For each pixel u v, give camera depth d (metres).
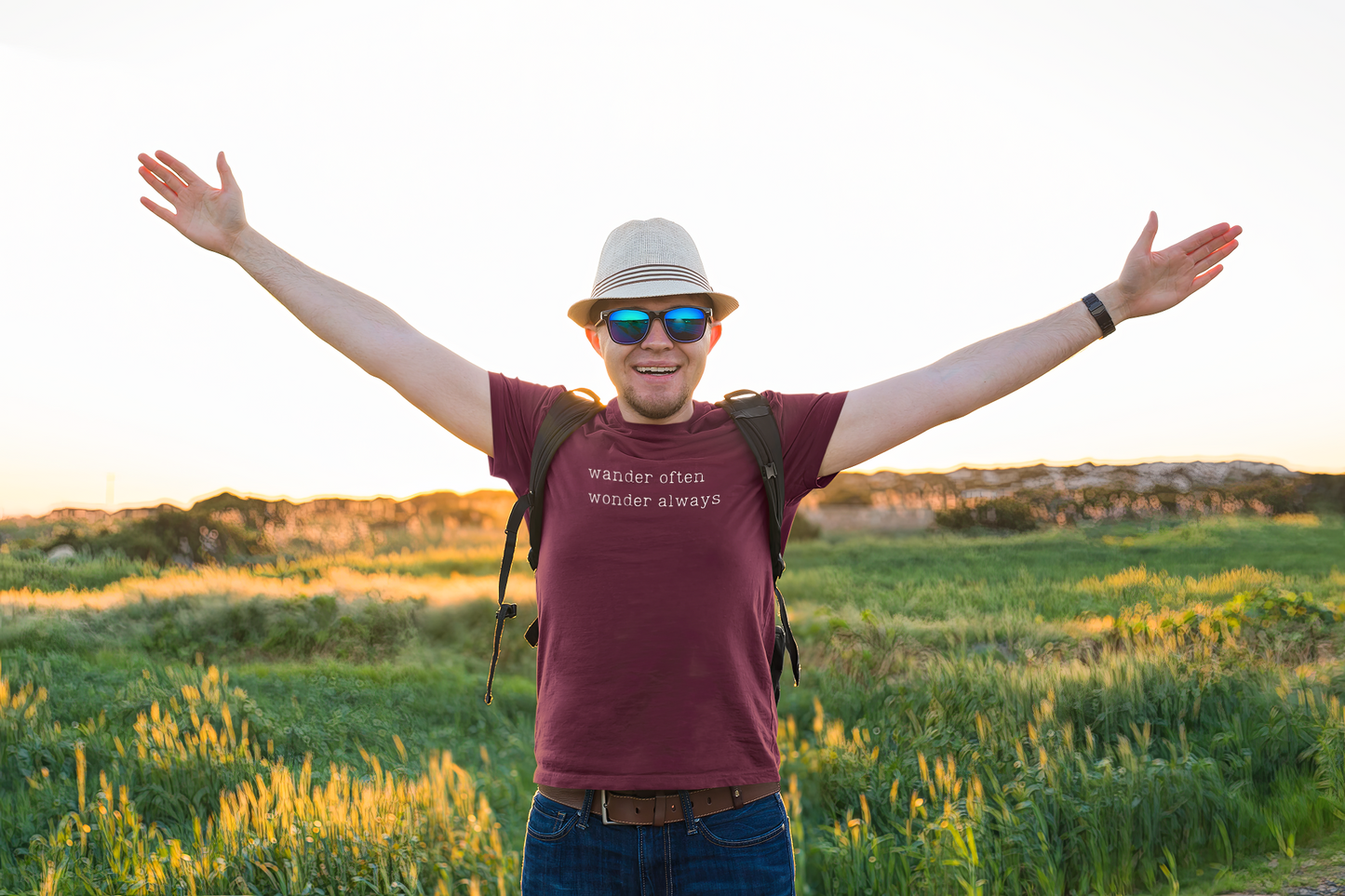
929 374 2.51
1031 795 5.62
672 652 2.25
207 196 2.66
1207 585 12.16
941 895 5.02
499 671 12.44
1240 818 5.61
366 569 19.22
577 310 2.58
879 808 6.17
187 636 12.62
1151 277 2.49
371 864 4.85
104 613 13.04
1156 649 8.03
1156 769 5.75
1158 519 18.70
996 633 10.44
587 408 2.52
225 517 22.25
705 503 2.32
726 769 2.25
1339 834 5.44
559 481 2.42
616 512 2.31
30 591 15.38
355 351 2.60
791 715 8.48
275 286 2.65
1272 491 19.16
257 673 11.21
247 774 6.49
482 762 8.20
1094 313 2.52
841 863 5.37
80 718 7.97
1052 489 21.44
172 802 6.05
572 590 2.32
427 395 2.56
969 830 5.15
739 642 2.31
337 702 9.87
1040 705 7.00
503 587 2.56
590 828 2.29
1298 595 9.13
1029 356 2.51
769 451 2.40
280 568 19.59
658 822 2.26
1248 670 7.47
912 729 7.39
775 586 2.54
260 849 4.88
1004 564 15.59
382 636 13.22
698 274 2.52
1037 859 5.18
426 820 5.50
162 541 20.41
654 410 2.41
